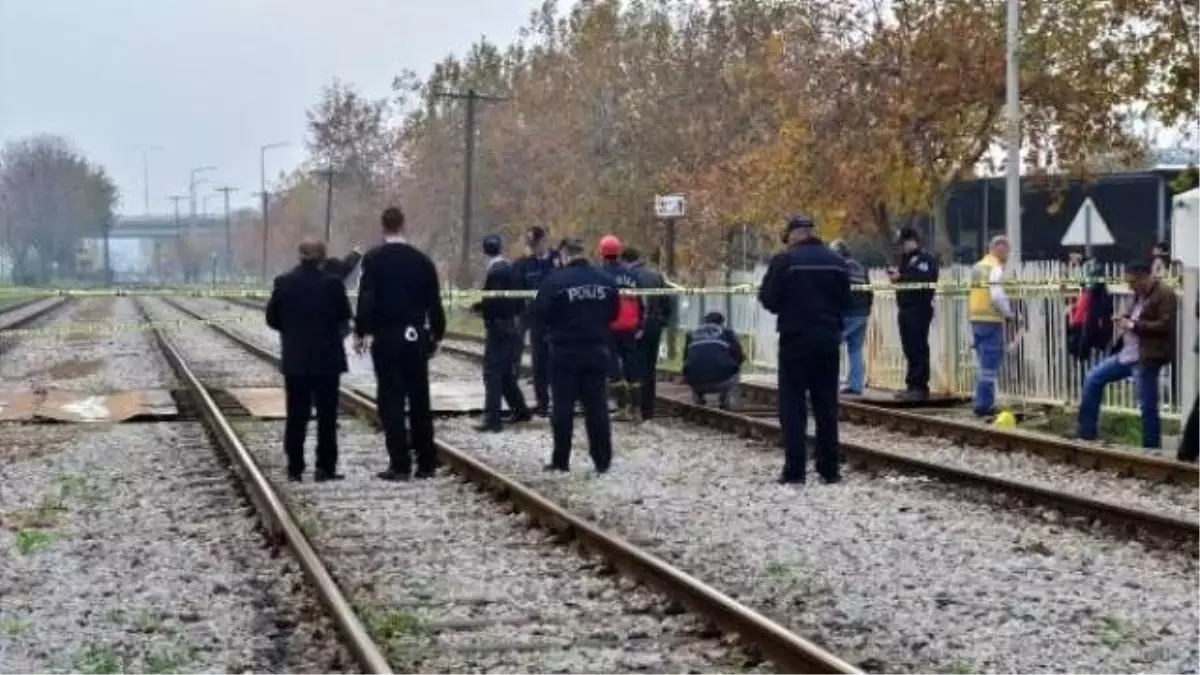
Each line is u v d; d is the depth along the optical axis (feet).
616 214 148.36
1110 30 87.45
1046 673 26.91
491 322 64.64
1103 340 61.36
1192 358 57.57
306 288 51.06
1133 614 31.24
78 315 223.10
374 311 51.03
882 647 28.89
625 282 67.36
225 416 72.64
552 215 163.32
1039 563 36.47
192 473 53.98
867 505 45.01
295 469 51.52
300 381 51.08
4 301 292.20
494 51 214.90
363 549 39.01
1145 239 118.62
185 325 188.24
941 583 34.30
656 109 148.77
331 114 283.38
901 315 72.02
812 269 48.93
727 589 34.01
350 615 29.60
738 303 105.81
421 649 28.84
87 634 30.94
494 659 28.04
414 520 43.37
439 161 217.56
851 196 107.76
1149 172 115.03
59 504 47.52
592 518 43.42
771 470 52.80
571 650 28.68
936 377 77.36
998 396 72.59
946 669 27.27
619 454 57.62
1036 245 123.85
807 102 109.70
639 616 31.30
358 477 52.19
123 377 103.14
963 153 106.22
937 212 108.17
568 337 52.29
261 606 33.09
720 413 65.92
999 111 105.50
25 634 31.07
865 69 107.65
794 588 33.91
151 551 39.68
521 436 63.41
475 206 202.18
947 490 47.65
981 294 65.92
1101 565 36.27
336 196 312.50
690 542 39.60
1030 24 95.61
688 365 70.69
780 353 49.55
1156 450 55.01
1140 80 84.94
